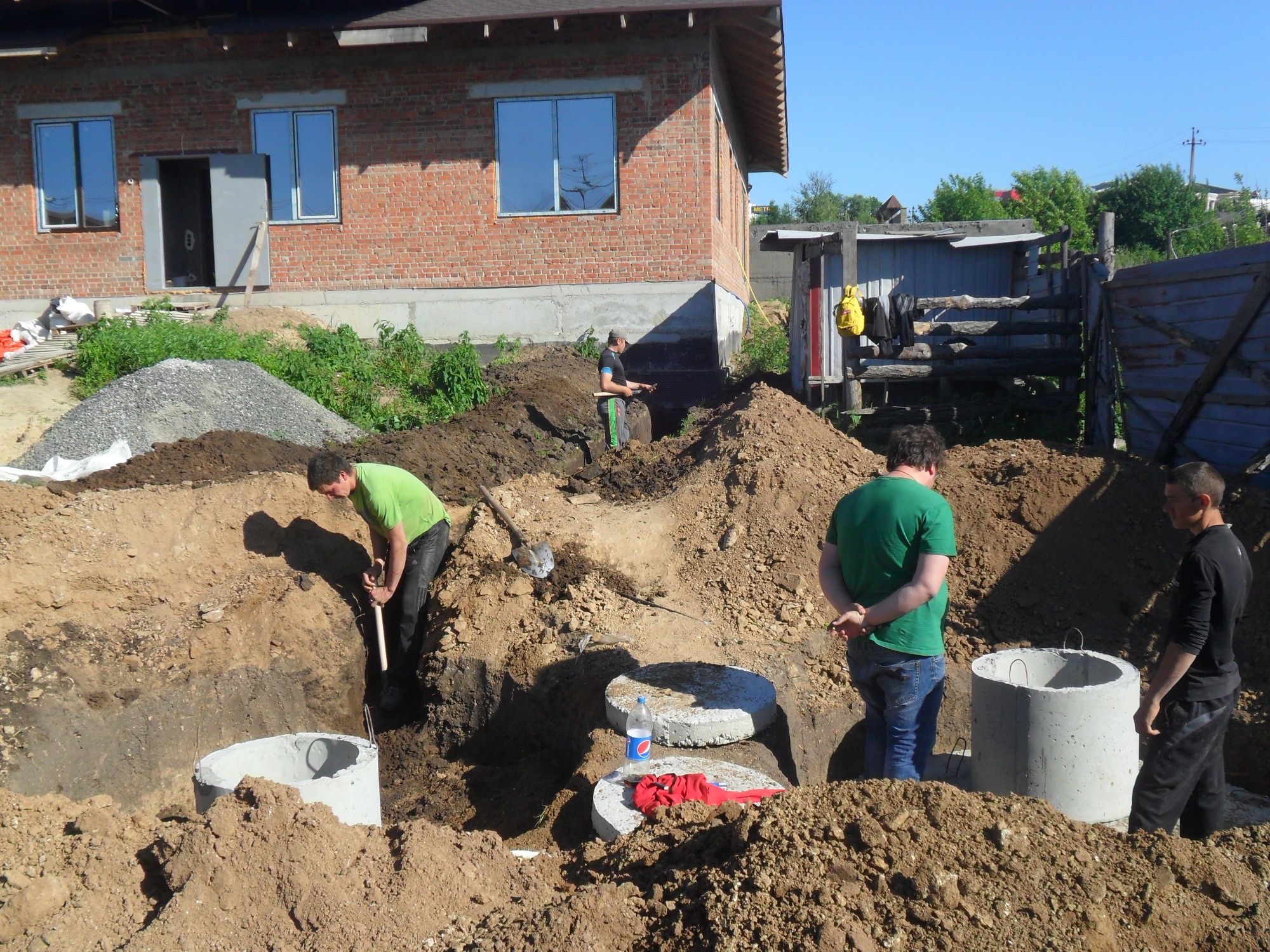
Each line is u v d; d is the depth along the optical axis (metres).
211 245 17.42
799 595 6.88
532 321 15.55
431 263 15.59
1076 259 11.67
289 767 4.32
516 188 15.43
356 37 14.21
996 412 11.98
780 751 5.28
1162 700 4.15
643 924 2.91
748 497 7.69
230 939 3.03
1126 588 6.97
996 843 3.00
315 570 7.22
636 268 15.38
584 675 6.12
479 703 6.45
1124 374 10.41
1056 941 2.70
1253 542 6.91
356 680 6.93
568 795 4.89
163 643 6.19
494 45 15.07
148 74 15.55
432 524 7.08
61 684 5.68
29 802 3.78
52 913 3.15
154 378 10.37
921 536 4.24
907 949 2.68
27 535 6.18
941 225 13.95
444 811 5.75
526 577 7.01
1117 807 4.86
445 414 12.66
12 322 16.20
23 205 16.00
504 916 3.05
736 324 20.28
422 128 15.34
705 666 5.80
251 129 15.58
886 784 3.25
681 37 14.88
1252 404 7.96
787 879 2.86
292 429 10.77
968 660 6.62
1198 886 2.92
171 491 7.04
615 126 15.14
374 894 3.13
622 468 9.34
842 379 12.58
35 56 15.31
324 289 15.74
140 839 3.63
